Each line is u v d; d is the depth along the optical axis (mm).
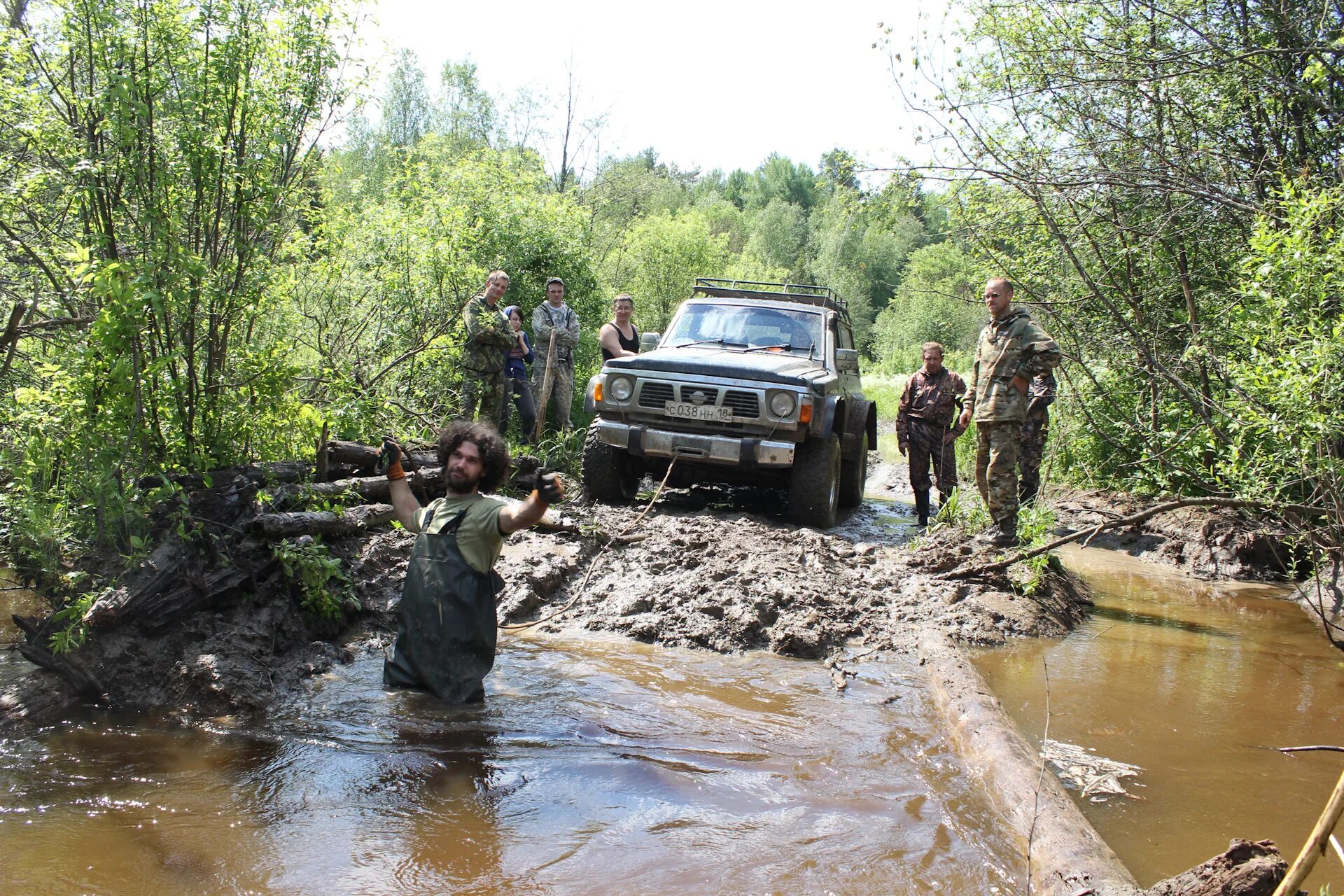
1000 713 4125
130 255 4973
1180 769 3863
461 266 9445
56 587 4426
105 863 2695
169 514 4434
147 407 4703
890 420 23656
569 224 14211
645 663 4762
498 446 4113
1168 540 8758
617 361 8234
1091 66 7832
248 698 3873
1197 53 7746
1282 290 6043
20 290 5352
